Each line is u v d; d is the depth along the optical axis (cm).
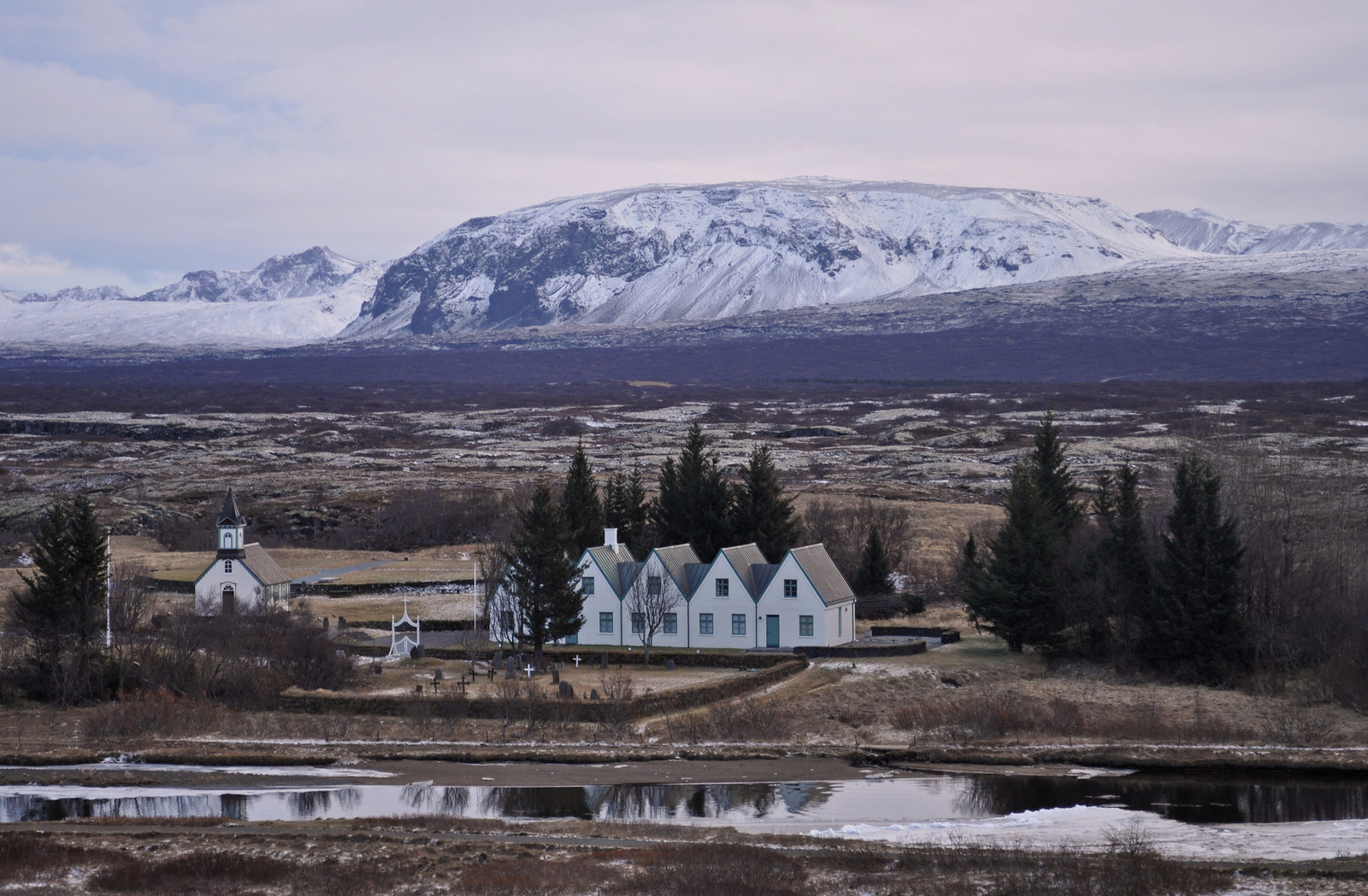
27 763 10750
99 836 8500
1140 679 14275
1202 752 11119
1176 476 16988
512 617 14562
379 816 9112
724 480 19412
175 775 10444
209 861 7788
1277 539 16238
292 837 8456
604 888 7312
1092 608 15025
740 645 14950
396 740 11438
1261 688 13650
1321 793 10131
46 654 13162
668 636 15250
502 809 9575
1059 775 10700
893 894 7219
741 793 10044
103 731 11588
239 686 12738
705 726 11919
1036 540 15300
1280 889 7288
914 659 14538
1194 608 14262
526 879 7462
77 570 13400
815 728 12100
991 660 14750
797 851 8219
